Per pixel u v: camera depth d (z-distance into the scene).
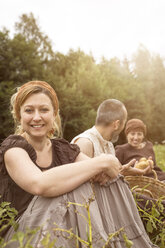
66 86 34.91
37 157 2.21
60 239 1.80
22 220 1.93
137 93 42.31
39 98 2.17
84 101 32.94
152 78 57.03
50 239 1.78
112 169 2.13
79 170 1.97
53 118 2.28
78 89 35.94
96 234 1.87
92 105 35.88
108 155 2.17
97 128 3.33
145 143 5.03
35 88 2.19
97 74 39.25
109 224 2.07
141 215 2.56
